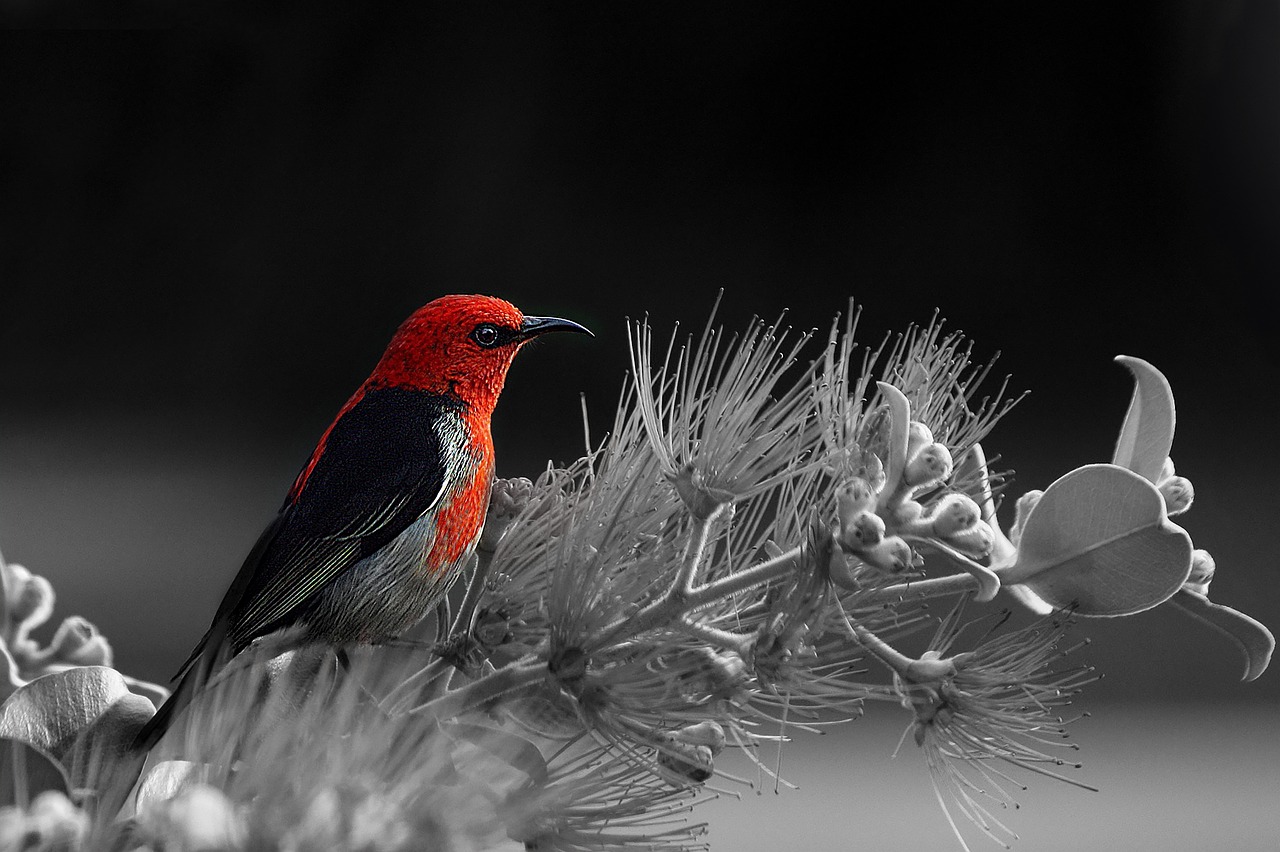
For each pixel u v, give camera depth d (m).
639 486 2.35
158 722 2.32
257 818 2.28
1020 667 2.34
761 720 2.35
